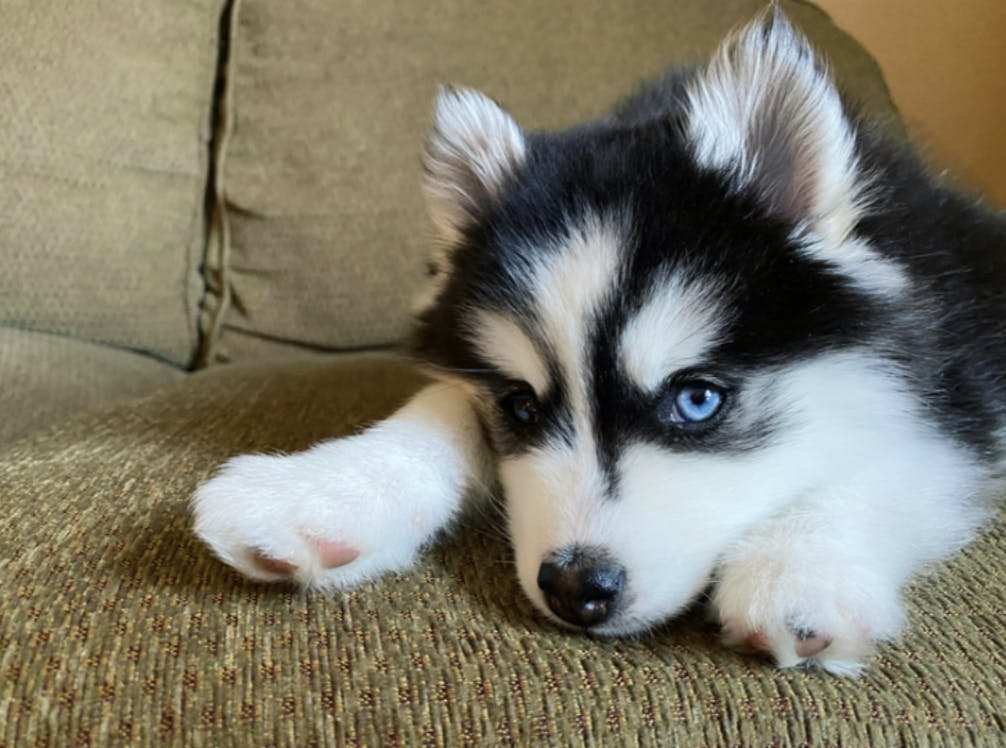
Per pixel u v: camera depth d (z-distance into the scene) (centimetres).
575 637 20
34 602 20
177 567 22
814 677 19
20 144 47
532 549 22
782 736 17
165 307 53
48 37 48
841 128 25
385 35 53
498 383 26
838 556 20
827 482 24
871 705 18
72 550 23
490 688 18
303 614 20
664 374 23
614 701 17
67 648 18
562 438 24
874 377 25
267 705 17
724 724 17
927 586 23
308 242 53
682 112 27
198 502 22
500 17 54
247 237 54
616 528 21
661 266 24
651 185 25
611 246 24
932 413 26
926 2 63
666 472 23
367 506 23
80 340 50
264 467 24
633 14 55
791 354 24
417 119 53
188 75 53
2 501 26
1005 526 26
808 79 25
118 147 50
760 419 24
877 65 57
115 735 17
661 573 21
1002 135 64
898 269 26
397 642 19
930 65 64
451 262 29
